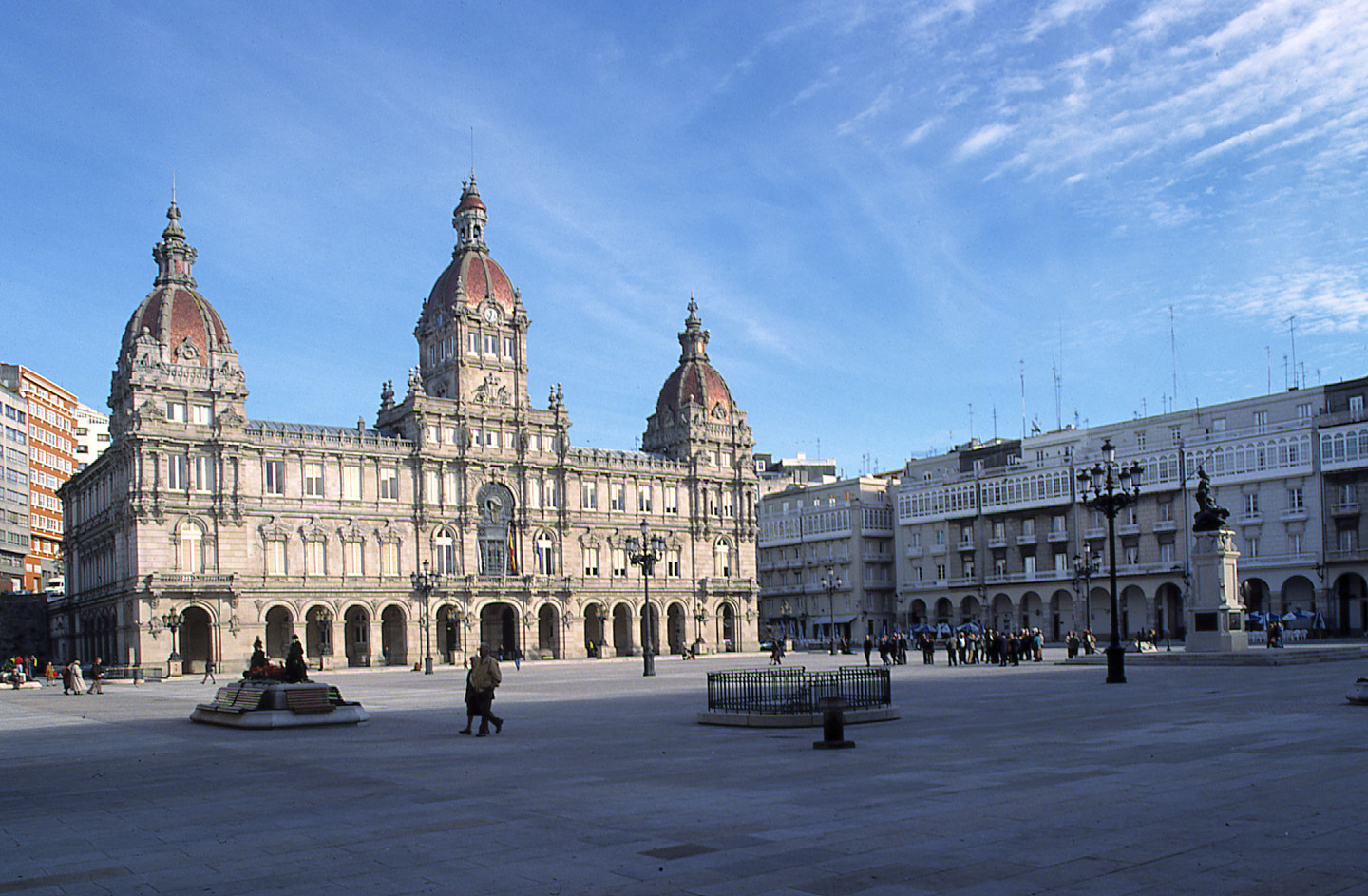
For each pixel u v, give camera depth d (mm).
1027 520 139750
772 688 39156
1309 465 113062
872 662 90375
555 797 20438
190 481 105062
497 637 128750
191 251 113500
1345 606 113938
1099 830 16203
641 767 24484
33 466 182125
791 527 170625
